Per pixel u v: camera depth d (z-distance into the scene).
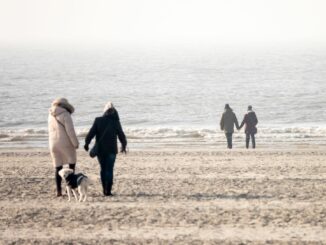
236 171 28.61
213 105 103.06
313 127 64.44
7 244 16.42
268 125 74.62
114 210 20.17
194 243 16.09
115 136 22.69
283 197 22.06
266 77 172.75
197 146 48.16
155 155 36.88
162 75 187.88
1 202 21.97
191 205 20.83
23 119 85.12
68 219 19.09
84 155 38.66
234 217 18.91
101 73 199.12
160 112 93.19
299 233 17.00
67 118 22.39
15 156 38.75
